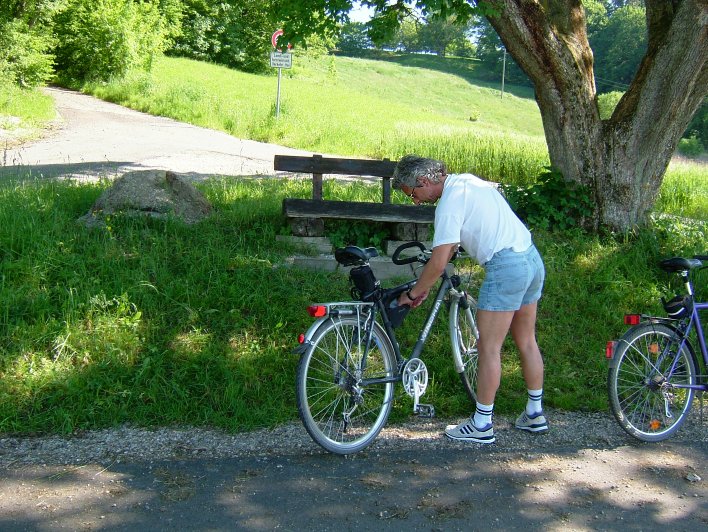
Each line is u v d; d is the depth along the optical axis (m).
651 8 7.63
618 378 4.55
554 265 6.87
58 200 7.10
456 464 4.07
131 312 5.31
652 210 8.04
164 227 6.56
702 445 4.51
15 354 4.79
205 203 7.16
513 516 3.56
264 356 5.10
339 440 4.22
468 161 14.32
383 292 4.37
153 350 4.98
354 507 3.58
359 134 17.75
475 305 4.96
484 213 4.13
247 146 15.52
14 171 9.66
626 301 6.52
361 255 4.26
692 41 7.12
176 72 32.69
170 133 16.59
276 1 8.56
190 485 3.72
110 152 12.80
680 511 3.69
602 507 3.69
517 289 4.15
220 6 47.56
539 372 4.48
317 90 39.34
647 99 7.45
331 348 4.25
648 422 4.59
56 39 24.78
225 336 5.30
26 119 16.31
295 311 5.65
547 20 7.32
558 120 7.60
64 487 3.65
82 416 4.39
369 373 4.37
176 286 5.64
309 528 3.38
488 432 4.34
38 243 5.92
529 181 13.51
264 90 31.17
